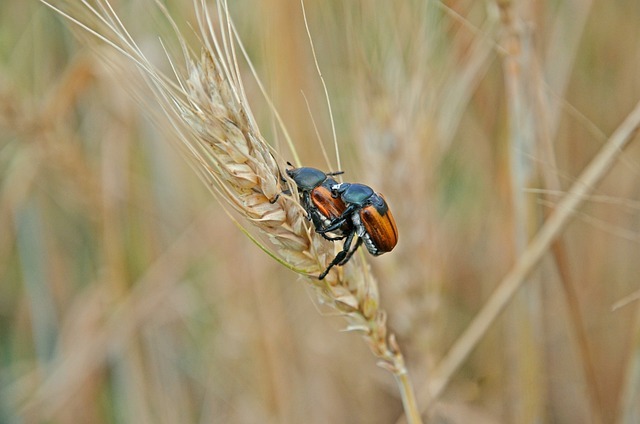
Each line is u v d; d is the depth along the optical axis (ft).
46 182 1.45
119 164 1.41
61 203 1.47
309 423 1.45
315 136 1.37
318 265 1.15
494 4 1.29
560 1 1.39
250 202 1.14
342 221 1.22
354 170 1.34
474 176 1.47
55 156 1.37
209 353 1.47
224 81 1.14
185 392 1.48
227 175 1.14
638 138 1.45
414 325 1.34
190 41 1.32
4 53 1.41
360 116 1.32
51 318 1.47
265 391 1.40
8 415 1.45
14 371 1.49
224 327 1.43
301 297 1.46
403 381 1.17
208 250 1.43
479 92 1.42
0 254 1.49
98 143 1.44
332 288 1.16
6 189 1.43
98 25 1.19
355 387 1.47
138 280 1.45
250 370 1.44
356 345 1.47
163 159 1.44
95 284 1.47
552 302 1.45
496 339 1.45
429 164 1.33
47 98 1.36
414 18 1.32
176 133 1.17
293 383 1.43
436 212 1.40
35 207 1.46
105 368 1.46
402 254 1.33
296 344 1.46
